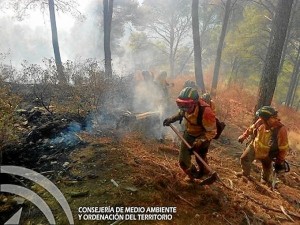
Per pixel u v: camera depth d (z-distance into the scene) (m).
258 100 7.74
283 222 3.71
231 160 6.03
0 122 4.00
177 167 4.55
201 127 3.91
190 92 3.72
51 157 4.36
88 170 4.01
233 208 3.73
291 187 5.36
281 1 7.17
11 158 4.23
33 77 7.12
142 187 3.70
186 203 3.60
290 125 13.27
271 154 4.68
